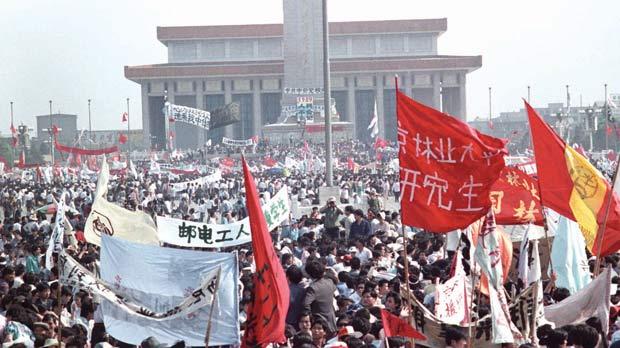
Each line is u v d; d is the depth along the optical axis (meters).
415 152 16.94
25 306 21.31
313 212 46.72
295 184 89.88
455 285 17.92
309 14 195.62
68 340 17.30
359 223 39.62
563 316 18.73
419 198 16.98
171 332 16.86
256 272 14.50
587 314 18.62
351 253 30.22
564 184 20.73
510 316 17.50
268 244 14.30
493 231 16.75
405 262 16.84
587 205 20.67
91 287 17.11
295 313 20.25
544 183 20.88
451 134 16.64
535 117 20.67
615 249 20.83
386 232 37.91
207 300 16.36
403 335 15.41
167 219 25.48
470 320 16.52
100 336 20.75
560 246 23.55
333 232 42.44
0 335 19.17
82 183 101.88
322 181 91.56
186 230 25.47
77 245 33.09
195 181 87.12
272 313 14.44
